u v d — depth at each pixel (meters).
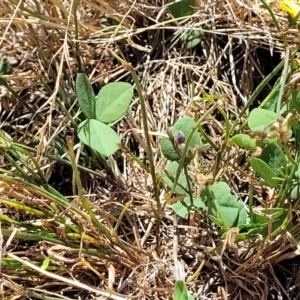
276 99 0.15
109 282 0.14
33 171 0.15
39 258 0.15
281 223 0.14
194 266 0.15
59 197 0.15
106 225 0.16
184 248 0.15
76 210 0.14
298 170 0.12
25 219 0.16
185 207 0.14
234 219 0.14
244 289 0.15
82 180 0.17
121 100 0.14
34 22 0.17
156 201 0.15
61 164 0.17
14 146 0.14
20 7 0.16
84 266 0.15
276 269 0.15
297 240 0.14
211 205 0.14
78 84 0.13
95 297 0.15
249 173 0.16
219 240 0.15
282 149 0.14
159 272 0.15
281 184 0.14
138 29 0.17
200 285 0.15
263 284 0.15
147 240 0.16
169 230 0.16
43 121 0.17
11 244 0.16
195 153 0.13
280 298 0.15
